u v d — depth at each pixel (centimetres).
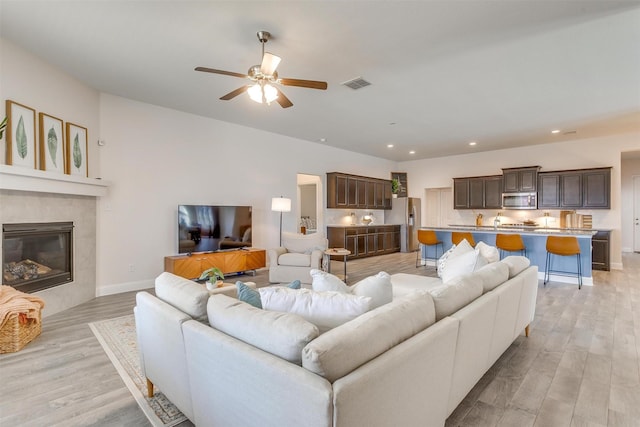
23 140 329
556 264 557
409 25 274
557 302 423
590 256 521
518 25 274
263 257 583
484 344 206
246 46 311
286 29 280
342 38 295
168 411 194
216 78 388
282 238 566
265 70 274
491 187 815
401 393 129
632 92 424
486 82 393
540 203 736
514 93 429
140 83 406
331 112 516
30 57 334
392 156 933
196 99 464
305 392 105
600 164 685
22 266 340
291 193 700
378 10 253
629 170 903
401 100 457
